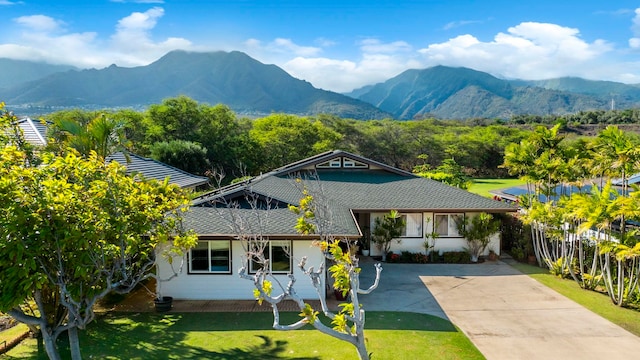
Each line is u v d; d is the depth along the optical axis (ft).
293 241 50.60
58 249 26.61
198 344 38.86
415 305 48.83
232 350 37.63
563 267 59.31
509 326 42.93
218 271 51.11
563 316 45.57
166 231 34.17
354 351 37.35
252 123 222.89
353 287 29.04
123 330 42.04
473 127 314.35
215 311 47.32
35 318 28.91
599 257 53.16
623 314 46.06
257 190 64.80
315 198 49.93
